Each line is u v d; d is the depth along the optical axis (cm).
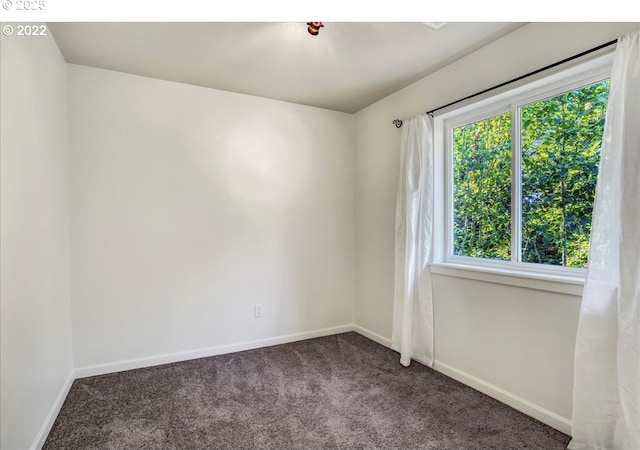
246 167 312
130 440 179
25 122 162
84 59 242
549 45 189
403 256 287
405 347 271
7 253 140
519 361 205
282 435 183
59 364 214
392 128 310
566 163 195
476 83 231
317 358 289
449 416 199
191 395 225
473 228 254
